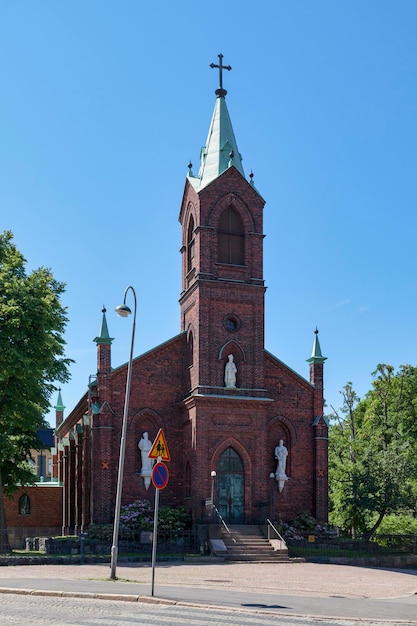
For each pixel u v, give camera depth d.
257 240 54.31
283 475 53.34
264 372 54.16
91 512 50.56
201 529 47.41
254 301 53.41
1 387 46.66
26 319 45.75
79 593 23.89
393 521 60.78
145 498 51.47
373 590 30.50
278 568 40.22
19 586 26.02
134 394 52.66
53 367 49.66
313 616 20.38
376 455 55.06
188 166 56.38
